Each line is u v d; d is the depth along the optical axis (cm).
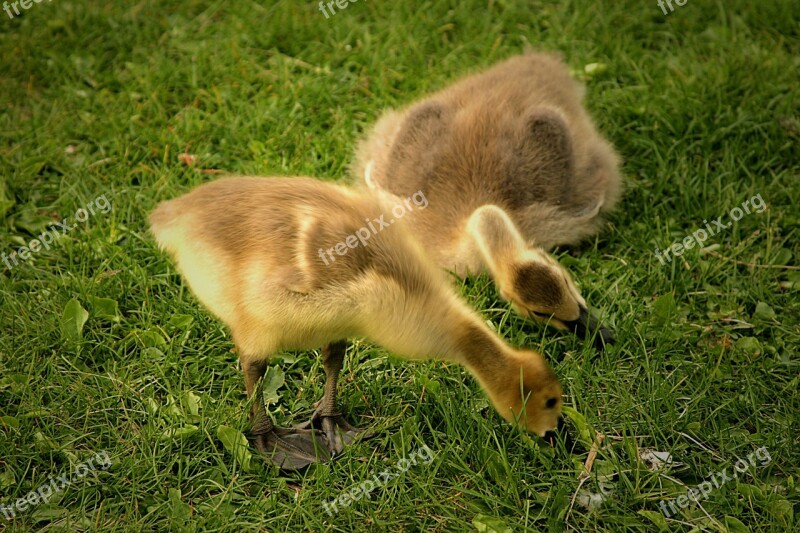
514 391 439
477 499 434
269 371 497
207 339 512
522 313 531
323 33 762
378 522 417
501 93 634
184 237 449
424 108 626
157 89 697
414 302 429
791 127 663
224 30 762
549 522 420
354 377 499
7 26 757
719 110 670
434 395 473
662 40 768
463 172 598
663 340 515
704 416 481
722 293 556
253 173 630
